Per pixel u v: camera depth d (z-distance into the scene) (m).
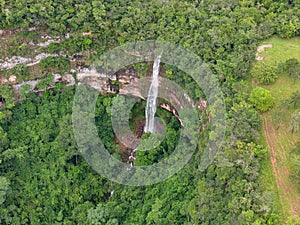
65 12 65.81
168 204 56.25
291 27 62.94
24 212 58.84
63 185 60.50
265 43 63.34
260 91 55.34
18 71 66.19
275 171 51.78
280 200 49.66
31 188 60.62
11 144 62.88
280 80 58.75
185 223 52.72
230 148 51.75
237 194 49.16
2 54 65.44
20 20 64.50
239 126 53.00
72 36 65.94
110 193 60.91
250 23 63.72
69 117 63.22
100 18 65.31
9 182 58.94
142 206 58.03
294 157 50.78
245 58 60.28
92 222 56.66
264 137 54.44
